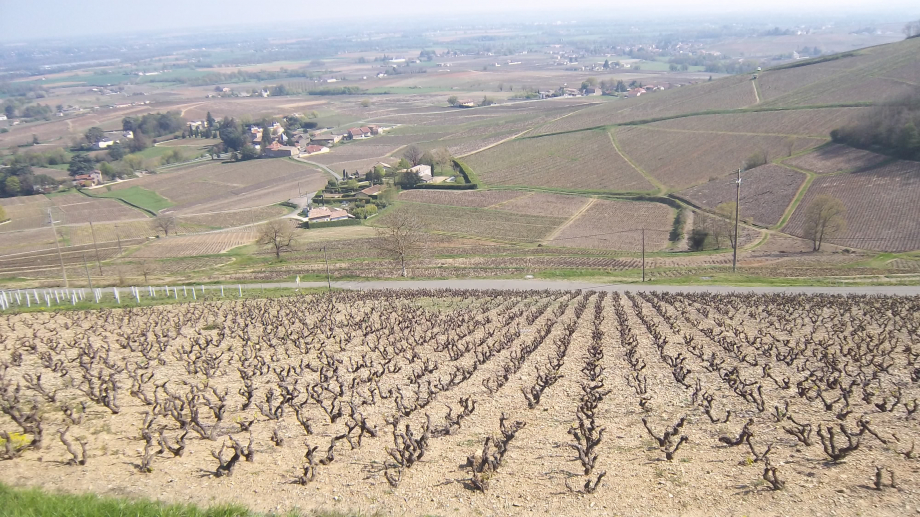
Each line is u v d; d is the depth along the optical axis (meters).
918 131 127.06
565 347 40.56
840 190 121.44
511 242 119.62
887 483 19.94
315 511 20.06
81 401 31.00
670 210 134.38
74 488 21.67
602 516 19.23
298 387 34.53
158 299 73.44
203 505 20.39
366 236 130.50
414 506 20.34
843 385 31.17
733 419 26.88
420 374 35.62
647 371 35.41
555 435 26.11
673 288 70.81
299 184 199.38
